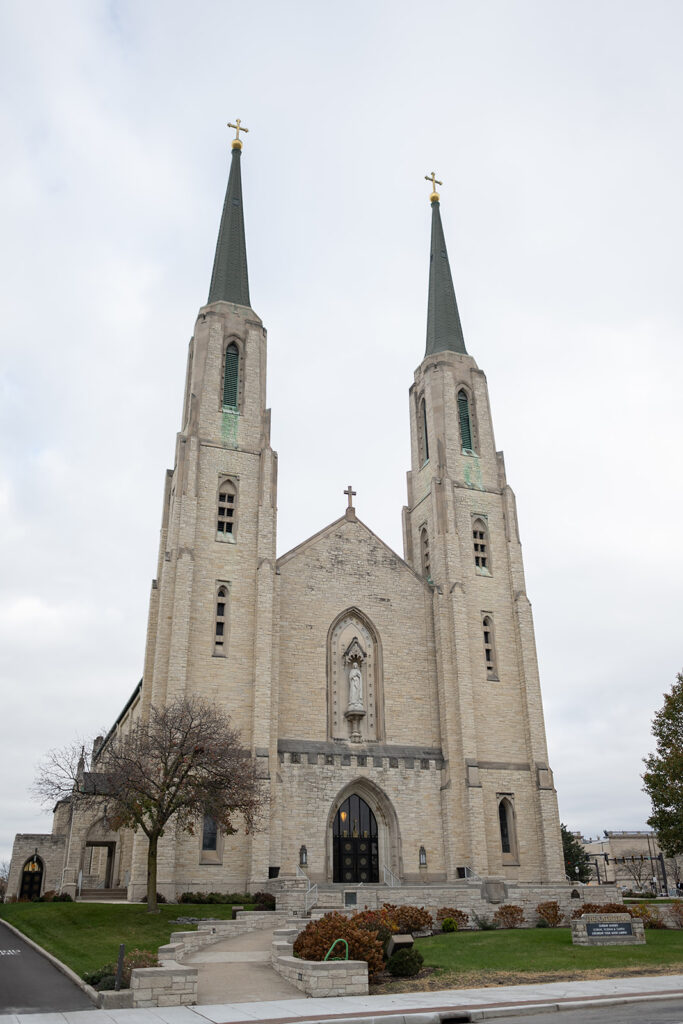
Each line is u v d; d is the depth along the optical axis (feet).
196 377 199.41
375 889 141.28
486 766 186.70
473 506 212.23
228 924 119.65
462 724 184.85
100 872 236.43
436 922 134.10
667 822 156.66
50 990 78.38
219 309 208.64
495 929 136.56
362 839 177.58
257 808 143.74
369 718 187.83
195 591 176.55
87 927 117.50
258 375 205.05
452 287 246.88
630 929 112.88
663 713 162.91
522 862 180.65
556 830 183.42
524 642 200.64
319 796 172.96
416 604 201.67
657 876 347.77
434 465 215.92
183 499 181.47
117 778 131.54
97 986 77.10
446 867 176.35
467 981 84.94
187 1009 67.41
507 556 210.38
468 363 230.89
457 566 201.98
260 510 188.34
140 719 168.04
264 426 198.29
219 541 182.91
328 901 138.92
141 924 118.73
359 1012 64.59
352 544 200.64
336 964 76.79
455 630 192.85
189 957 98.07
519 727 194.49
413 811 179.22
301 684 182.60
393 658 194.18
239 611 178.60
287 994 76.59
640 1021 58.59
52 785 150.61
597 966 93.76
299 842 167.43
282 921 126.72
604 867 370.12
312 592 191.52
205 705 155.12
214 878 155.02
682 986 78.95
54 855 219.41
